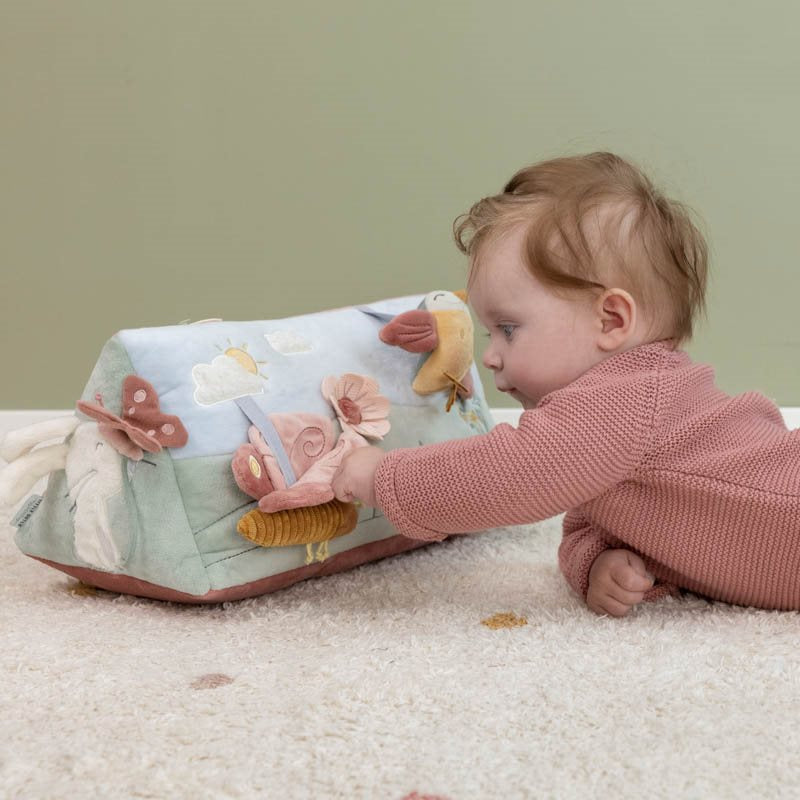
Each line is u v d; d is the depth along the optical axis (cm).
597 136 169
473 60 169
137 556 94
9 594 103
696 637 86
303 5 170
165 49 171
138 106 173
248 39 171
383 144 171
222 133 173
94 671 79
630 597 92
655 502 91
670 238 97
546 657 81
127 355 94
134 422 93
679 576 98
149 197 175
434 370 115
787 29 166
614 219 94
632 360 93
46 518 101
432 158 171
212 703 72
